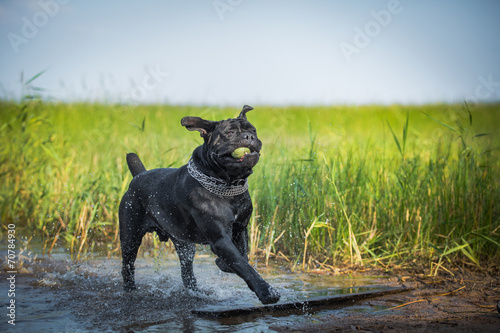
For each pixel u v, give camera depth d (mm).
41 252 7207
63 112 14195
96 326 4242
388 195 7398
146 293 5379
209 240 4746
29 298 5121
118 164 9234
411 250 6793
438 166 7629
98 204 8078
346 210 7207
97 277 6043
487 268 6324
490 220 6906
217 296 5270
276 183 8125
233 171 4625
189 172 4969
